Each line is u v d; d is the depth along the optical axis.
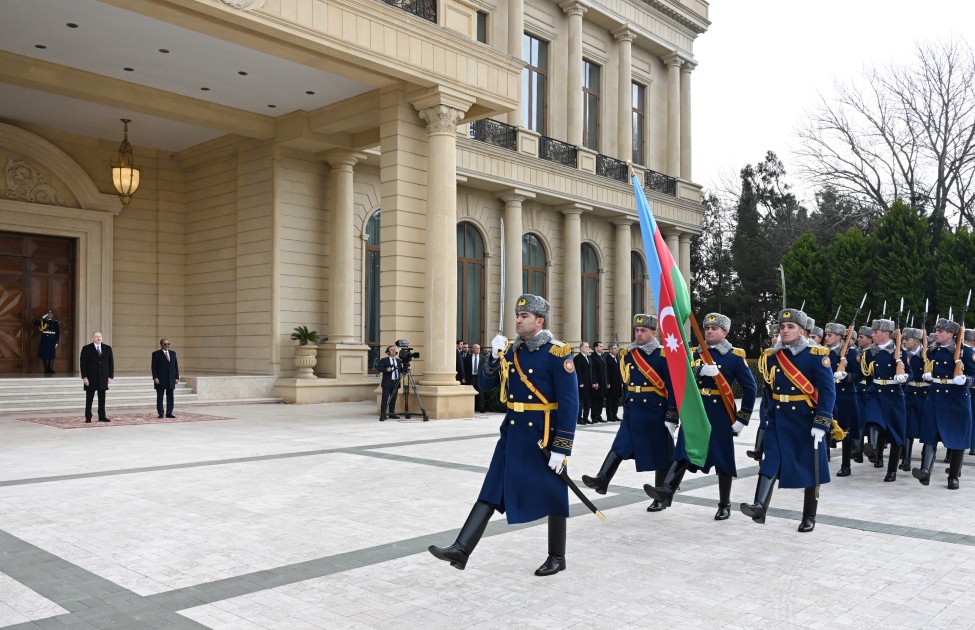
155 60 16.58
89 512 6.98
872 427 9.88
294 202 20.94
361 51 15.20
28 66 16.42
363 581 5.02
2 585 4.93
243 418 15.95
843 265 29.06
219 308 22.27
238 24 13.80
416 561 5.47
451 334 16.91
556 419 5.00
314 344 20.83
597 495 8.06
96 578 5.07
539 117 27.28
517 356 5.18
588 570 5.29
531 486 5.00
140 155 22.78
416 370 17.11
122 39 15.50
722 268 42.97
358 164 22.19
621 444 6.94
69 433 13.03
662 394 6.92
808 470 6.44
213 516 6.82
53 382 17.77
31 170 20.62
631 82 31.05
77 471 9.16
